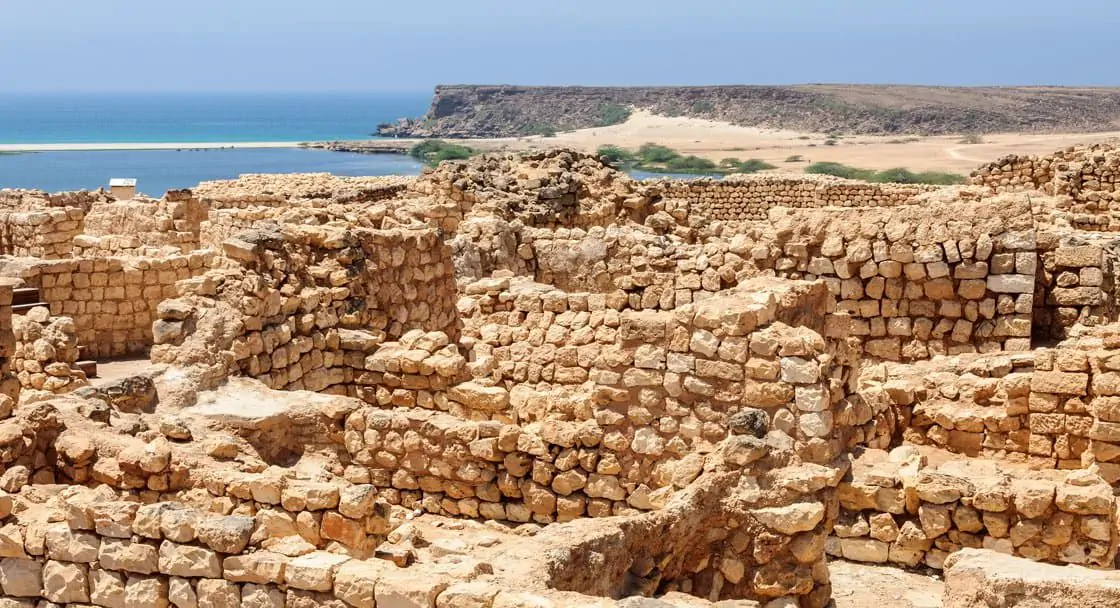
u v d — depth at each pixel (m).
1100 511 11.87
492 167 33.31
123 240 29.47
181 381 13.91
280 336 15.40
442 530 12.76
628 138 168.00
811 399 11.99
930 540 12.56
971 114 187.75
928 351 21.09
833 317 14.58
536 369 16.14
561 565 10.09
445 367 15.33
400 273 17.64
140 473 11.30
